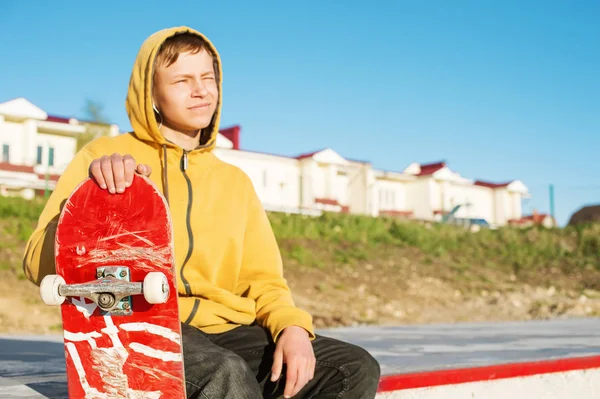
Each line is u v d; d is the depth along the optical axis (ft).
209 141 6.28
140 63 5.88
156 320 4.67
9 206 45.44
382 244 59.16
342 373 5.33
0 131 86.94
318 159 108.78
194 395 4.81
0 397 6.01
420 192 127.24
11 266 35.96
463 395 8.48
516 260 60.75
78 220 4.78
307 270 48.06
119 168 4.75
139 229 4.70
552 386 9.61
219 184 6.13
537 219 139.64
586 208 123.85
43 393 6.27
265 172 104.73
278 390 5.53
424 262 56.39
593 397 10.23
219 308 5.76
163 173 5.92
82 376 4.81
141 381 4.71
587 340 16.61
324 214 63.00
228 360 4.82
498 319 41.22
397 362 9.81
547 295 51.01
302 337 5.37
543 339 17.11
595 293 52.65
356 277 48.83
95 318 4.76
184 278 5.66
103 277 4.70
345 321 36.96
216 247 5.86
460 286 51.21
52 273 5.18
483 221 105.91
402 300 45.29
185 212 5.79
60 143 92.02
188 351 4.93
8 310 30.09
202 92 6.04
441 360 10.23
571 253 63.41
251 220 6.25
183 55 6.02
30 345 13.71
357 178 116.37
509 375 9.07
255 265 6.17
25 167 83.25
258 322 5.95
